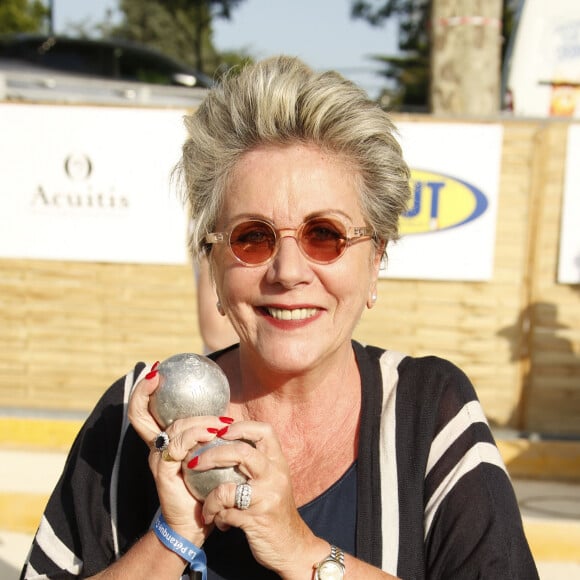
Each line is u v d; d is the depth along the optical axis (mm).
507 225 5953
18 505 5023
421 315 6035
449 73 7129
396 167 1860
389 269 5969
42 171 6168
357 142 1779
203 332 2891
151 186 6121
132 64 10742
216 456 1539
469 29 7051
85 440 1990
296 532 1597
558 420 6055
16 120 6117
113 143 6098
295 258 1746
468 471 1798
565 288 5980
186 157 1922
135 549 1678
